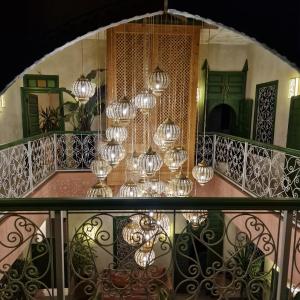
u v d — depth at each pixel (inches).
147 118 285.9
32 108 350.6
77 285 81.9
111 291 83.7
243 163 254.1
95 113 353.4
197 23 273.4
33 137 259.6
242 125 363.9
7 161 209.5
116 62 275.6
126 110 187.8
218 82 359.6
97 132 331.3
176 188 179.2
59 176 317.4
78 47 343.6
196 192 315.9
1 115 320.2
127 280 84.4
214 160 323.0
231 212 81.0
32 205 69.5
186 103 286.5
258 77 328.2
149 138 287.4
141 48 275.9
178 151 182.7
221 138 310.2
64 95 350.3
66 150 331.3
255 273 87.2
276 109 289.0
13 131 338.0
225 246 223.5
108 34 272.4
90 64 346.9
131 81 278.1
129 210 73.5
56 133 320.2
